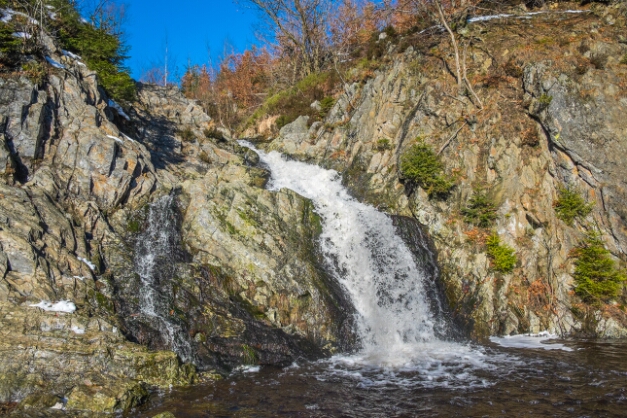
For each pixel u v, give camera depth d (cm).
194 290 1324
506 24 2297
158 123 2203
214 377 1088
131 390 923
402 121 2211
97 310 1127
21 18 1645
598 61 1783
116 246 1366
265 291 1398
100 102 1736
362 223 1709
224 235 1491
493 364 1183
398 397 973
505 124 1862
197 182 1684
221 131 2406
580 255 1553
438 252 1728
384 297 1527
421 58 2317
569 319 1488
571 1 2309
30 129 1400
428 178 1839
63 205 1360
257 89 4053
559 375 1085
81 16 2047
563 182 1722
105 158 1492
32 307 1036
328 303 1413
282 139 2644
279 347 1249
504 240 1689
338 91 2816
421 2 2591
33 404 864
